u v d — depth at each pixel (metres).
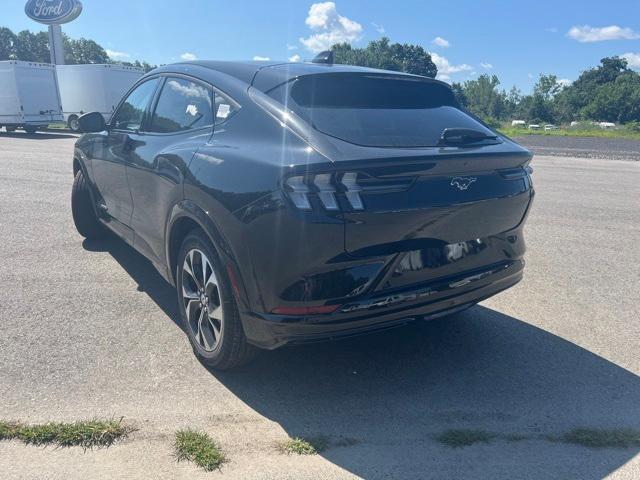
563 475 2.60
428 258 3.03
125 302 4.46
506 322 4.34
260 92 3.35
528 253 6.27
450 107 3.79
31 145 17.77
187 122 3.82
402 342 3.95
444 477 2.57
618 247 6.60
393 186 2.83
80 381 3.27
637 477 2.59
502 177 3.31
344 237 2.74
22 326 3.96
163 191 3.69
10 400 3.05
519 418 3.05
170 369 3.45
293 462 2.64
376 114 3.29
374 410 3.10
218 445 2.73
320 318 2.82
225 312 3.15
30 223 6.84
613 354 3.84
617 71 124.25
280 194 2.75
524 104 100.56
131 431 2.81
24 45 117.62
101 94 26.62
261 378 3.40
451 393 3.30
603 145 28.67
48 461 2.58
